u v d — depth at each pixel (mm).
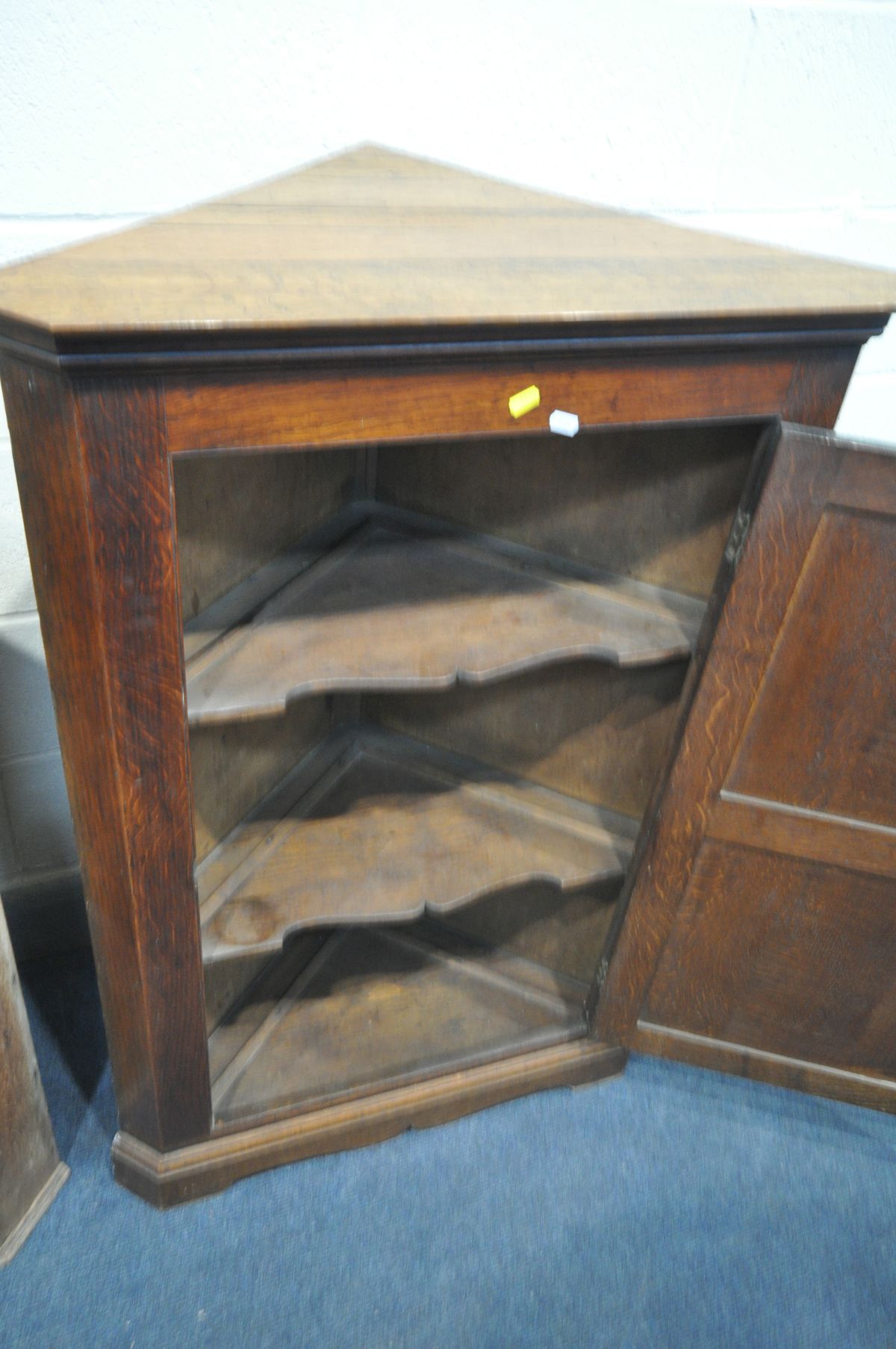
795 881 973
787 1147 1225
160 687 720
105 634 676
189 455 631
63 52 864
